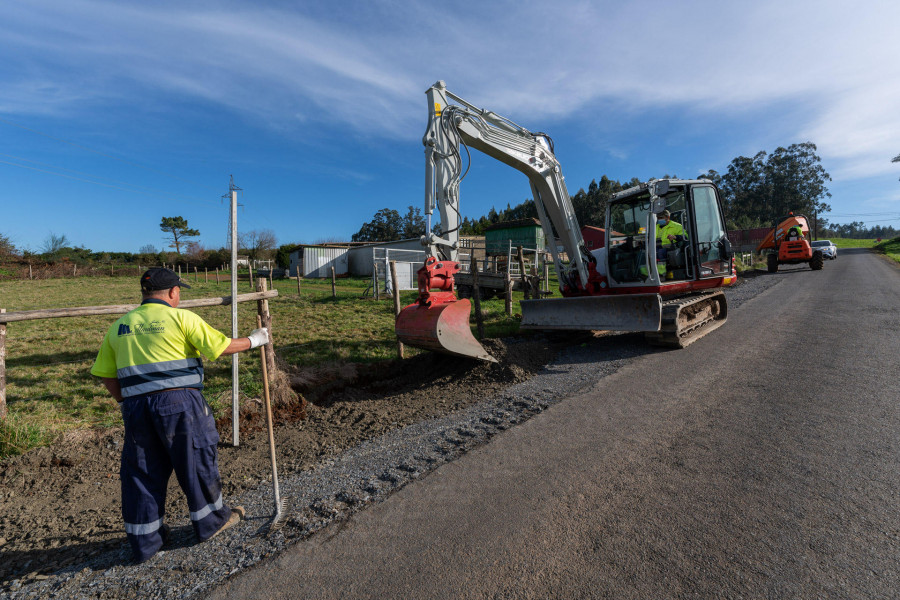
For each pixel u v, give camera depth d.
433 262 5.93
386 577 2.29
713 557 2.28
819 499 2.73
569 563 2.30
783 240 20.94
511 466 3.41
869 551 2.26
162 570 2.51
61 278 32.16
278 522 2.88
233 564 2.50
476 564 2.34
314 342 8.85
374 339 9.11
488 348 6.89
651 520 2.63
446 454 3.71
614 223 8.26
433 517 2.80
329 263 37.38
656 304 6.65
